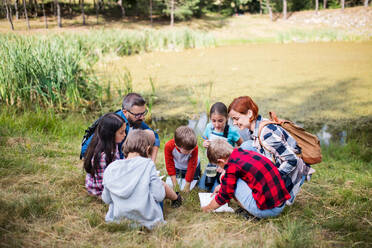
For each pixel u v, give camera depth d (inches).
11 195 106.9
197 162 136.3
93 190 111.6
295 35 928.3
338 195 122.5
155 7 1312.7
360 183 136.5
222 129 135.9
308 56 611.8
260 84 392.2
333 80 402.6
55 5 1194.0
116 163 95.4
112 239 89.0
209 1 1662.2
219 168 118.6
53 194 112.1
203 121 277.0
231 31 1162.0
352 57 580.4
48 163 141.7
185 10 1229.7
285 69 484.1
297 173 101.7
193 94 349.7
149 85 383.6
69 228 93.3
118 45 630.5
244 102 101.6
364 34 944.9
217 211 109.7
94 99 312.5
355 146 216.8
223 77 433.7
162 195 96.7
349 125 259.3
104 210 106.7
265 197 96.0
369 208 108.4
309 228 98.0
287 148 96.6
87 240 89.1
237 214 107.4
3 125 186.9
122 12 1334.9
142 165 94.8
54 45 292.2
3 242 83.4
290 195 102.7
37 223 94.6
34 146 160.7
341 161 195.8
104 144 104.6
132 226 94.4
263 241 90.5
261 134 99.2
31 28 961.5
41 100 271.7
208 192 129.0
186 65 527.2
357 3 1588.3
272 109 299.3
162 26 1227.2
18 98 252.4
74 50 322.7
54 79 271.6
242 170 97.3
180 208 112.0
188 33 794.8
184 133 110.1
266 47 792.9
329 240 92.0
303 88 370.6
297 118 275.6
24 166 131.4
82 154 118.4
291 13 1485.0
